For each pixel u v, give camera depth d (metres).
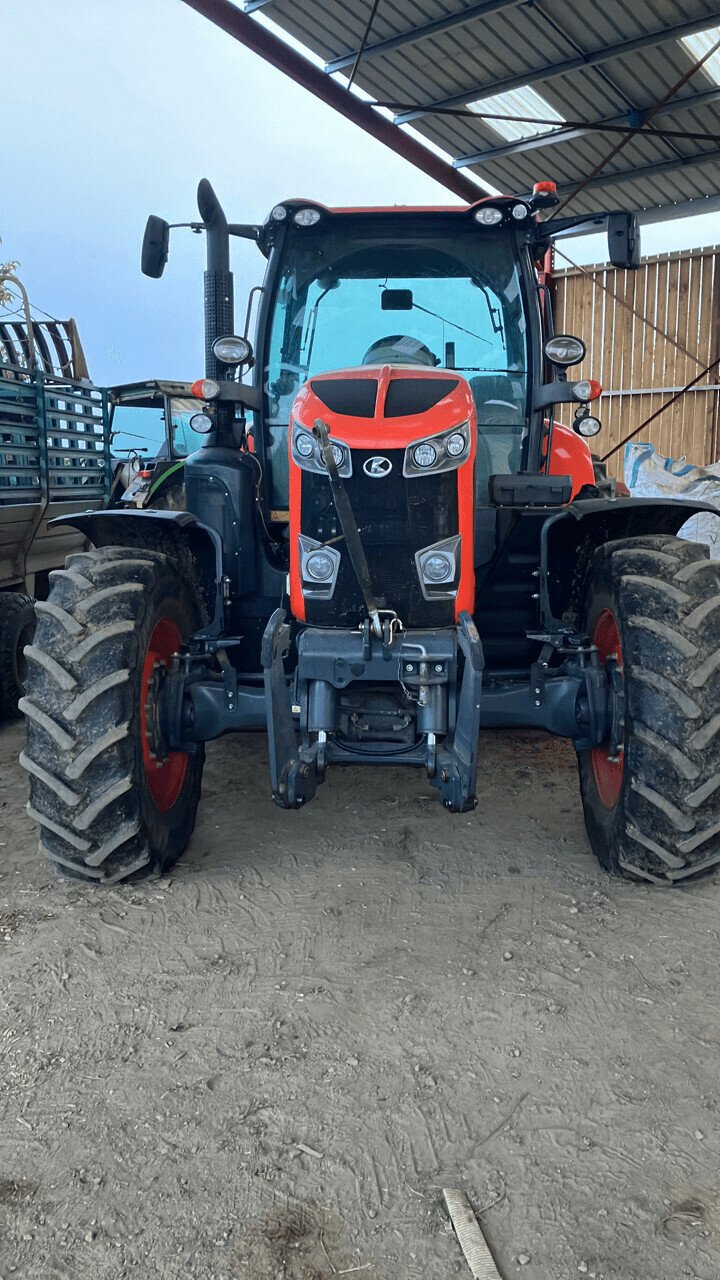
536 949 2.43
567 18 7.57
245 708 2.91
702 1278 1.46
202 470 3.36
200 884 2.85
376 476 2.64
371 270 3.70
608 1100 1.86
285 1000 2.22
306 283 3.71
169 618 2.99
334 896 2.76
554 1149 1.74
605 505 2.90
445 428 2.67
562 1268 1.48
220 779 3.89
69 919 2.63
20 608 5.03
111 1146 1.76
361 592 2.73
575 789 3.71
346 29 8.12
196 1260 1.51
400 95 9.05
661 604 2.59
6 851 3.16
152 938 2.52
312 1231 1.56
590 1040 2.05
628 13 7.42
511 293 3.68
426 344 3.72
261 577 3.47
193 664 3.04
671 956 2.37
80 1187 1.66
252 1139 1.77
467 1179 1.67
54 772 2.58
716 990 2.22
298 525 2.78
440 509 2.68
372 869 2.95
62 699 2.59
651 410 10.85
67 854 2.65
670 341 10.29
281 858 3.05
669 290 10.56
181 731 2.92
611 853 2.79
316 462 2.70
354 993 2.25
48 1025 2.14
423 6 7.66
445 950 2.44
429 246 3.67
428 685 2.65
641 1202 1.61
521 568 3.46
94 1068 1.99
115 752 2.58
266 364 3.68
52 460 5.58
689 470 7.44
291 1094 1.89
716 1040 2.04
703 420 10.48
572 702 2.91
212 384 3.40
